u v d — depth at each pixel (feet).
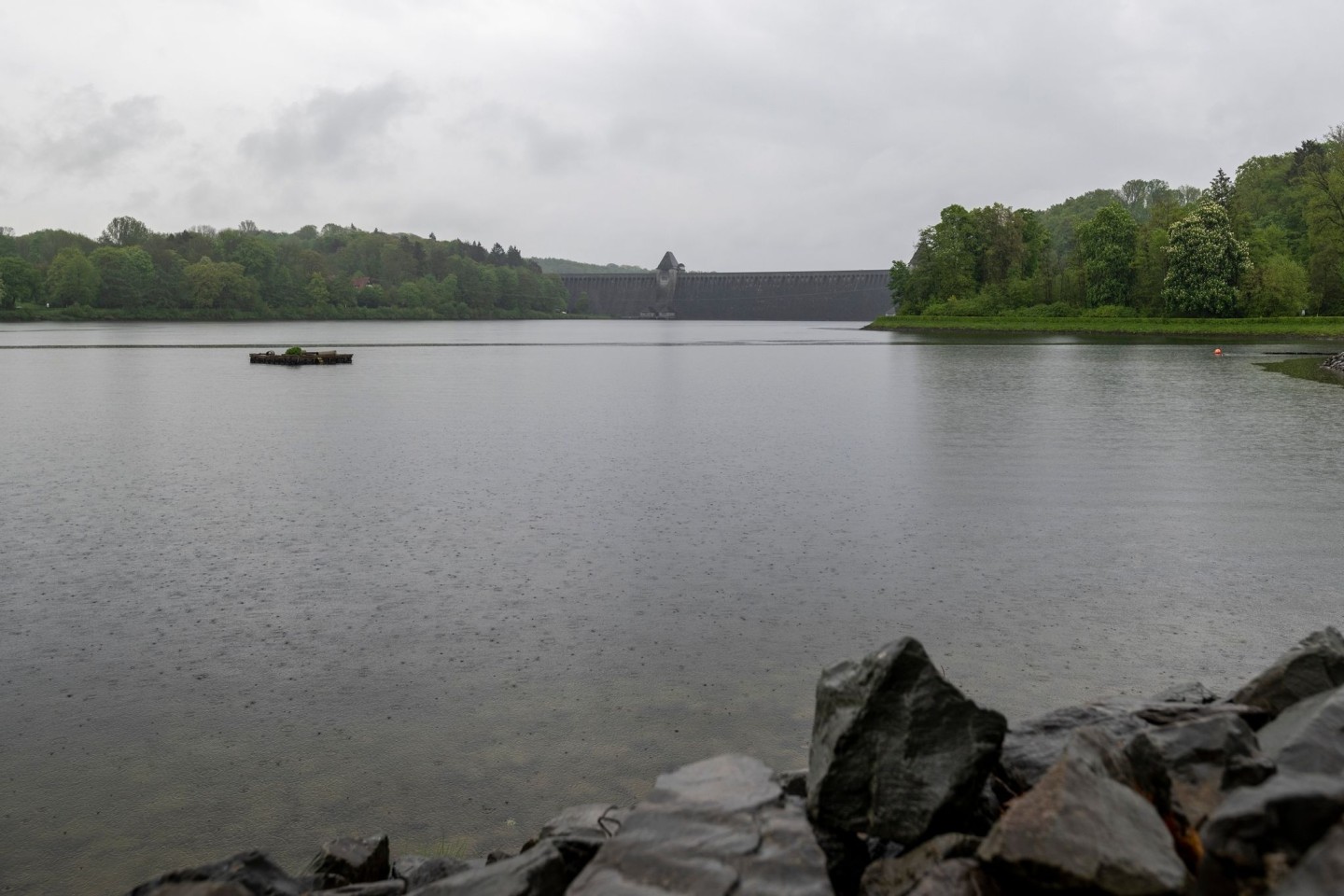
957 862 16.48
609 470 88.02
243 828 27.84
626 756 31.86
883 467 89.25
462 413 139.23
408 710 35.65
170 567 55.21
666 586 50.93
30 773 31.22
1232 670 38.42
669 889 16.74
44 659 41.06
